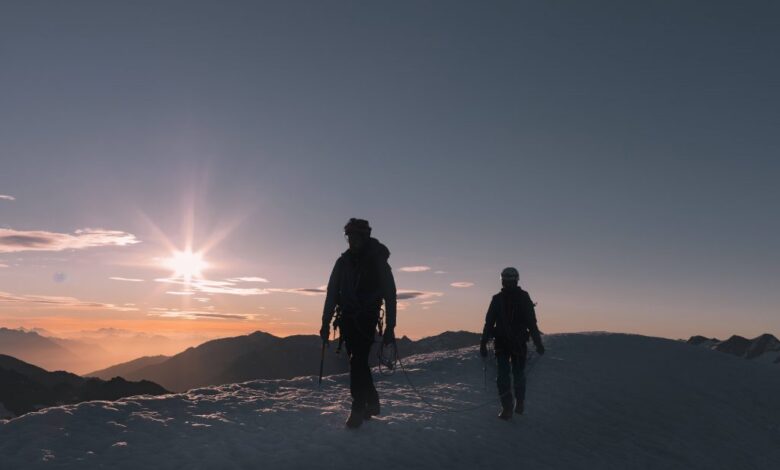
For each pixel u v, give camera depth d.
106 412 7.34
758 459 10.30
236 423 7.43
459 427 8.36
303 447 6.76
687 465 9.24
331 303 7.27
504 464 7.43
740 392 13.72
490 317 9.38
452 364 13.22
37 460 5.65
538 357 13.73
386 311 7.22
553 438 8.98
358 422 7.48
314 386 10.59
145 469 5.73
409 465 6.77
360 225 7.20
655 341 17.11
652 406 11.69
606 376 12.98
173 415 7.60
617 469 8.36
